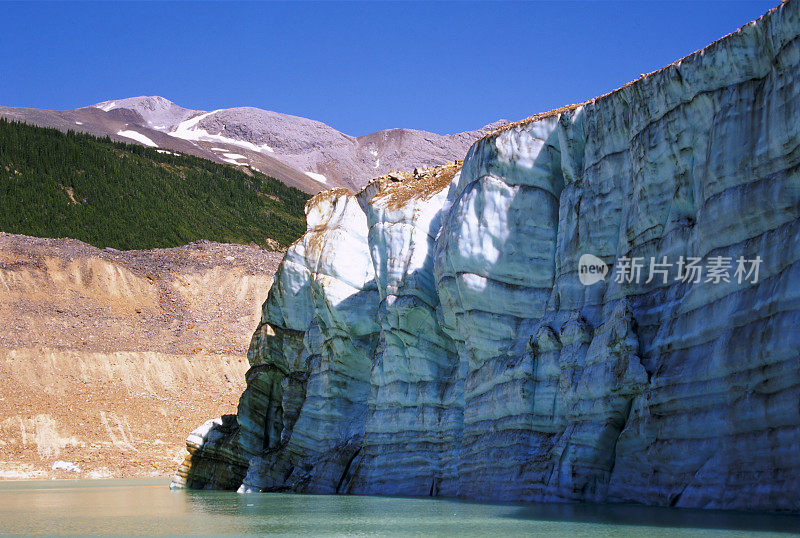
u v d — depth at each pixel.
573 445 26.58
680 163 25.84
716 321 22.48
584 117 30.56
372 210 42.06
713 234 23.27
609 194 29.05
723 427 21.55
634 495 24.59
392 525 23.20
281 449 46.81
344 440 43.38
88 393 84.19
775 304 20.56
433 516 25.20
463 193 34.31
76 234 138.38
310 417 45.28
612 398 25.58
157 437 78.25
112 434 76.94
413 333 38.22
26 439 73.06
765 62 23.09
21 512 32.28
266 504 33.78
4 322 93.50
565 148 31.22
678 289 24.86
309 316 50.06
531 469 28.36
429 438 36.59
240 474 50.09
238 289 113.19
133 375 89.50
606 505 24.64
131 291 108.69
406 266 38.69
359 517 26.11
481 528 21.08
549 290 31.73
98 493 46.19
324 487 41.75
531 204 32.34
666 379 23.56
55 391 83.69
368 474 38.84
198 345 100.38
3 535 23.97
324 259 45.88
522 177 32.56
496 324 32.50
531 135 32.53
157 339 100.56
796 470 19.30
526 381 29.92
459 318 34.06
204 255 120.19
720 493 21.09
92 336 96.69
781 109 21.86
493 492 30.03
